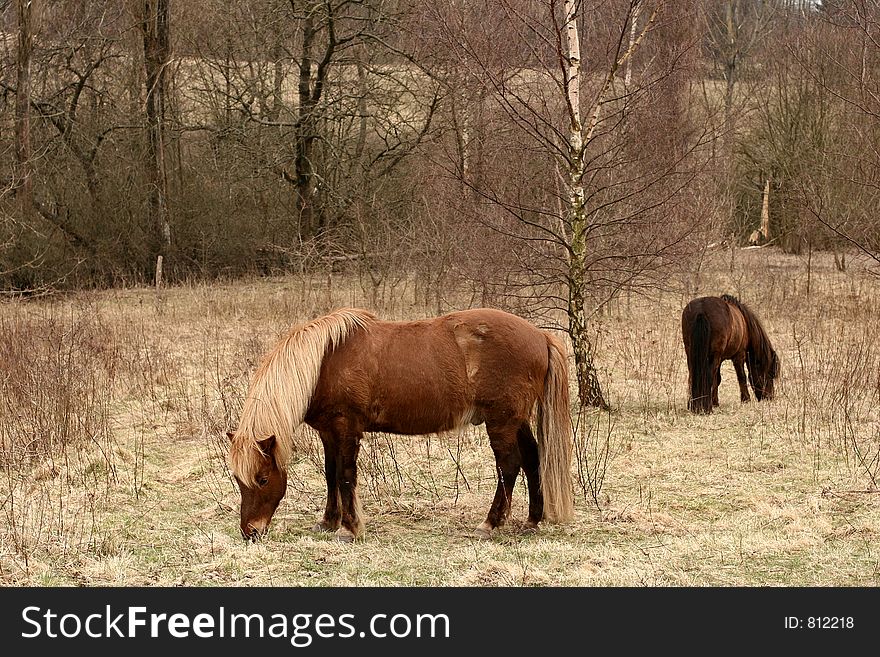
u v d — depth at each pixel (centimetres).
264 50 2520
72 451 891
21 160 2173
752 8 3428
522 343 658
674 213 1212
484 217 1199
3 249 2086
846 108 2086
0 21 2361
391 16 2378
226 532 682
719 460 877
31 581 578
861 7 1184
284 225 2630
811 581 577
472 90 1471
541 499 687
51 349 1141
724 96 2898
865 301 1836
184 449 917
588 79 1239
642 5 1141
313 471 858
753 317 1120
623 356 1363
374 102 2517
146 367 1231
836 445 910
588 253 1177
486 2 1167
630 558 620
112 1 2520
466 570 600
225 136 2542
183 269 2502
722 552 630
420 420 659
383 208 2358
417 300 1958
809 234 2055
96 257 2412
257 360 1234
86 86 2498
